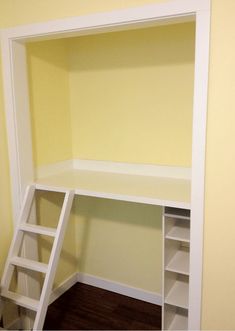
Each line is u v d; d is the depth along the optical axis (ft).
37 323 6.60
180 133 7.93
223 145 5.29
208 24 5.05
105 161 9.15
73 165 9.71
